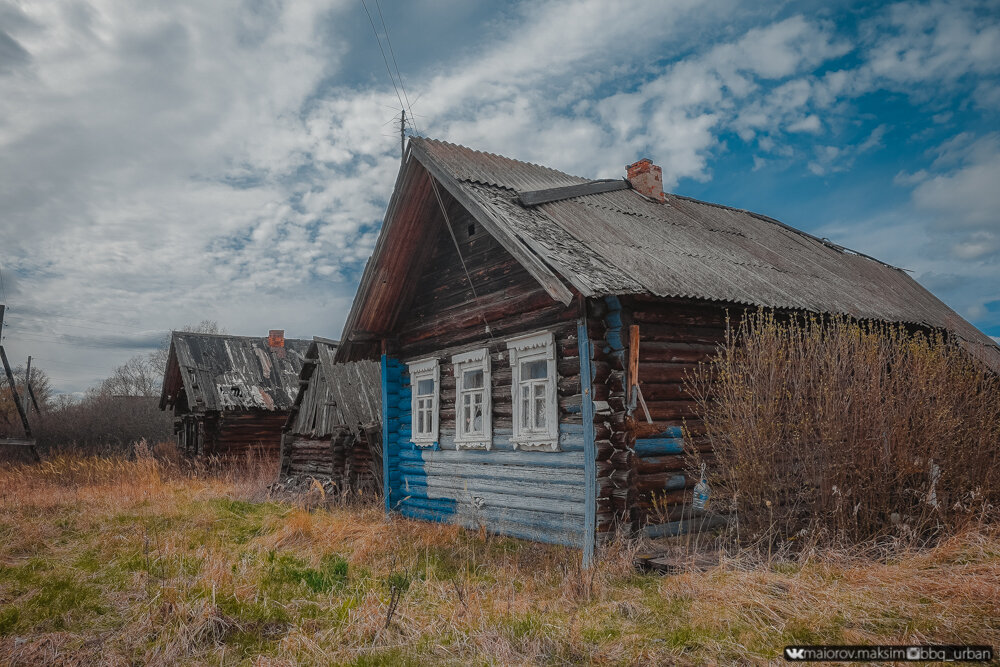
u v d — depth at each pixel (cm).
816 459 662
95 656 460
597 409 723
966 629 416
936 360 712
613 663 424
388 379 1154
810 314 893
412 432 1095
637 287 712
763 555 621
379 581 634
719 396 796
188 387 2109
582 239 859
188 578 627
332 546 785
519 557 740
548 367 815
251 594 578
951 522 645
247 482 1568
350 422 1430
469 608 524
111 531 856
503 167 1069
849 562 572
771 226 1422
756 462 655
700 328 823
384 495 1123
